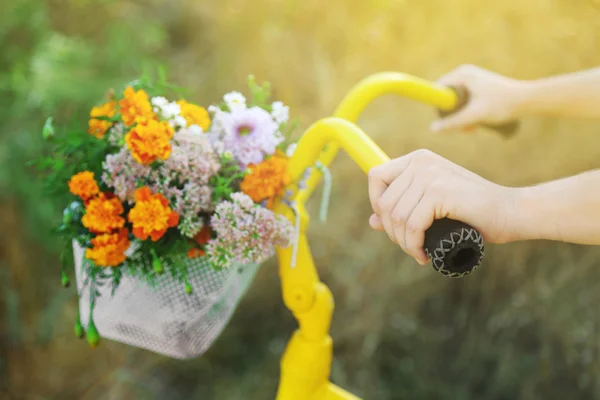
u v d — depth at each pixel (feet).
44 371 6.69
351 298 6.61
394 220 1.93
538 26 6.30
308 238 6.63
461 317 6.68
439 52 6.66
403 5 6.68
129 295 2.60
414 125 6.31
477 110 3.53
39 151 5.80
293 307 2.79
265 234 2.34
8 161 5.78
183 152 2.35
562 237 1.93
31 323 6.59
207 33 7.11
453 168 1.93
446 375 6.74
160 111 2.45
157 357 6.89
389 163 2.00
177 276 2.56
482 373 6.66
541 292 6.34
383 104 6.51
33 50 6.29
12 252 6.32
